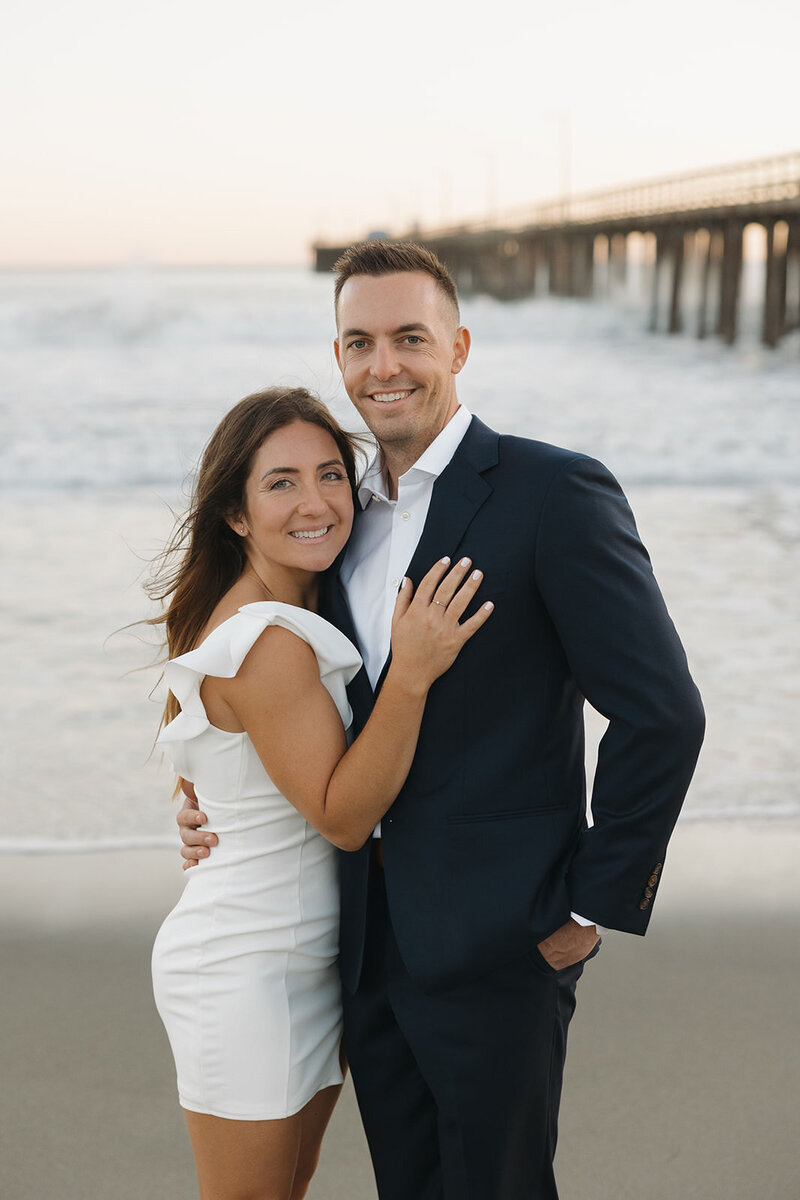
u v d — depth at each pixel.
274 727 1.91
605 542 1.82
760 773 4.68
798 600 7.04
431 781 1.90
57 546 8.34
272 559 2.04
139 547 8.31
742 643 6.26
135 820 4.23
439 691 1.88
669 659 1.82
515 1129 1.96
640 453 13.08
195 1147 2.04
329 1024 2.08
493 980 1.91
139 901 3.66
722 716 5.28
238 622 1.91
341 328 1.98
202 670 1.89
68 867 3.87
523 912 1.86
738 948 3.40
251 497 2.01
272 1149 1.97
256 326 30.14
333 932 2.06
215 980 1.97
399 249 1.92
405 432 1.93
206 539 2.10
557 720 1.92
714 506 10.17
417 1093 2.07
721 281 27.14
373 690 1.98
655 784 1.81
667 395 18.36
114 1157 2.55
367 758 1.85
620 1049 2.94
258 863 1.99
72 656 6.01
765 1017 3.07
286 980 1.99
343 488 2.01
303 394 2.06
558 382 20.34
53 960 3.33
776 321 25.77
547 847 1.90
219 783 1.99
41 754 4.82
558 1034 2.00
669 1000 3.15
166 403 17.03
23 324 28.72
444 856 1.90
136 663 5.93
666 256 32.59
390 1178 2.13
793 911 3.61
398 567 1.98
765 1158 2.55
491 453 1.92
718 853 4.00
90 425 14.73
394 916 1.92
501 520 1.86
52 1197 2.43
